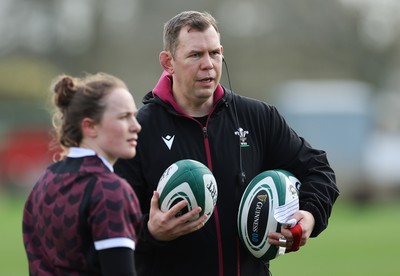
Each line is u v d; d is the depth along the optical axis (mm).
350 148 111938
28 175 114000
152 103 20422
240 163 20266
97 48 163625
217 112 20453
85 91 16047
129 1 169875
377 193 106438
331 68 167625
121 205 15523
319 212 20281
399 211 86562
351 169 104188
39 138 114812
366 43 166500
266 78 163875
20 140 114312
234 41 159750
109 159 16281
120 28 167375
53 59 167375
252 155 20562
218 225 19797
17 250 52281
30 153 114125
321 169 21109
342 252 52344
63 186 15828
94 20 164000
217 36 19984
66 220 15656
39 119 120938
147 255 19891
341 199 101625
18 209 81938
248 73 162500
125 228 15492
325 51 166750
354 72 167375
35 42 171125
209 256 19719
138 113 20375
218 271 19781
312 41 166000
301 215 19812
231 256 19891
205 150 20141
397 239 58875
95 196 15523
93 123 16047
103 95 16000
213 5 161625
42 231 16109
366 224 69688
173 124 20234
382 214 81500
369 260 48625
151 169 19969
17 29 171000
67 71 165750
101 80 16172
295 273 43375
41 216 16078
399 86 174125
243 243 19922
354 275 42656
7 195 109250
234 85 158750
